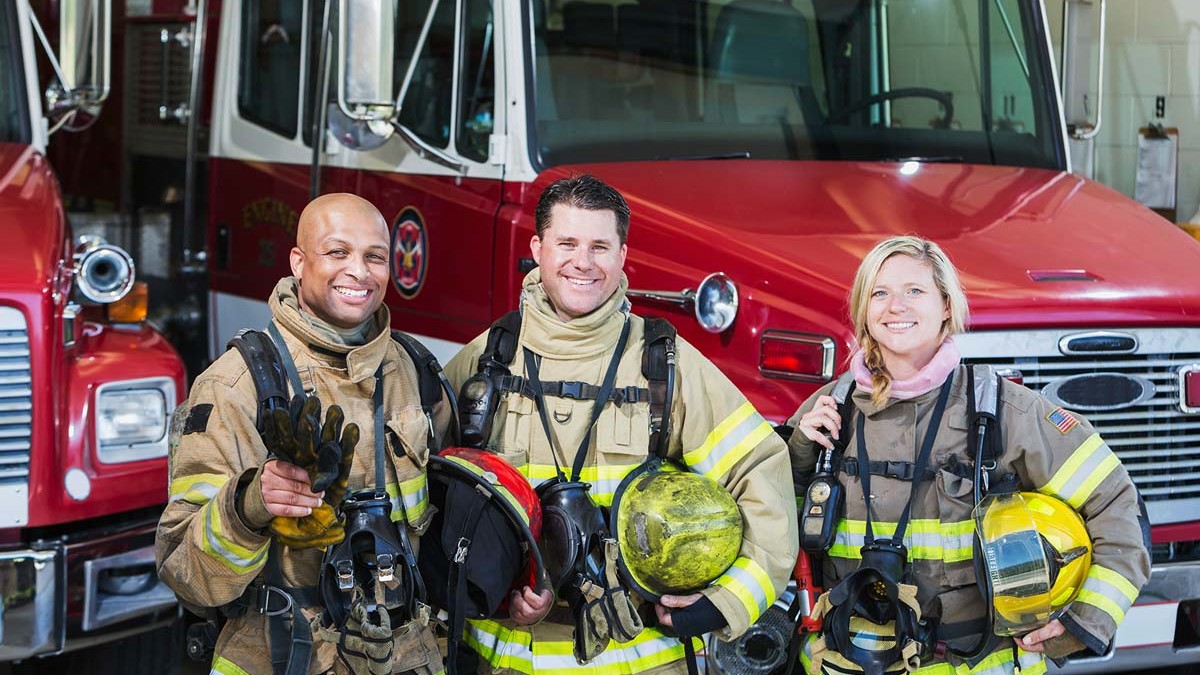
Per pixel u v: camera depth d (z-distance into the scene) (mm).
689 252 4613
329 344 3041
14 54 5574
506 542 3037
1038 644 3264
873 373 3334
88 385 4391
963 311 3312
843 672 3336
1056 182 5480
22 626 4258
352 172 5953
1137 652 4430
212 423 2971
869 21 5664
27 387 4250
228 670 3033
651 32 5344
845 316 4199
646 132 5305
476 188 5301
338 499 2689
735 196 4934
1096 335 4387
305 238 3066
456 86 5402
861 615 3270
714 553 3129
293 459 2641
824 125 5578
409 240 5617
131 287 4816
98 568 4371
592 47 5266
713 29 5465
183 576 2904
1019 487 3373
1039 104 5898
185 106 7484
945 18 5785
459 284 5352
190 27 7395
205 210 7371
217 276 6996
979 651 3207
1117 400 4457
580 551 3064
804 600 3393
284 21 6527
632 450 3203
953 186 5266
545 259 3227
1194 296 4523
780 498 3248
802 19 5582
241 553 2814
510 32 5145
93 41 5363
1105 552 3268
